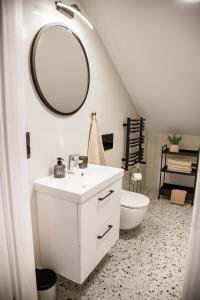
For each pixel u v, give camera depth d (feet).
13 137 3.92
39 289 4.73
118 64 7.98
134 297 5.16
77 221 4.51
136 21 6.17
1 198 3.93
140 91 9.08
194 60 6.88
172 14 5.69
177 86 8.16
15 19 3.64
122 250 6.84
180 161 10.39
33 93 4.89
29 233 4.33
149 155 12.08
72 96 5.96
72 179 5.32
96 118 7.11
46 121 5.31
